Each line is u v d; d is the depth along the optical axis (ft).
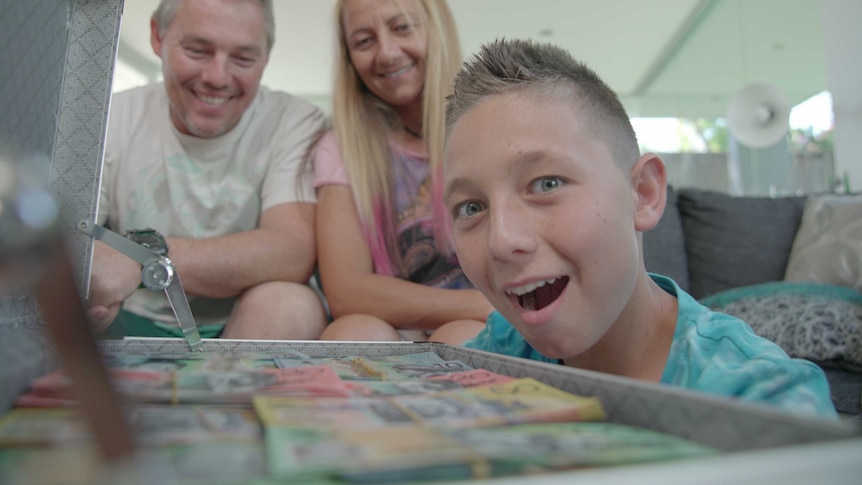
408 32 5.10
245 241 4.61
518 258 1.86
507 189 1.90
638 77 21.50
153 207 5.07
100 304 2.72
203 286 4.45
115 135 5.10
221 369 1.49
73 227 1.84
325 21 13.11
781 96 12.31
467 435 0.92
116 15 1.98
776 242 6.57
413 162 5.22
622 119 2.15
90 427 0.71
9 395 1.13
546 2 15.92
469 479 0.75
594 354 2.24
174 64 4.77
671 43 19.11
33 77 1.73
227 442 0.92
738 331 1.93
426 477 0.76
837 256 5.84
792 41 15.55
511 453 0.81
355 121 5.26
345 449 0.81
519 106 1.91
